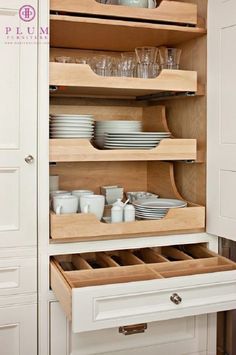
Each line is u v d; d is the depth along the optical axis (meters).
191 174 1.96
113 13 1.70
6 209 1.60
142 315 1.46
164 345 1.83
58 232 1.62
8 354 1.64
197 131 1.89
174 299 1.49
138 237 1.78
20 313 1.64
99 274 1.63
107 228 1.69
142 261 1.83
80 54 2.05
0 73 1.57
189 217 1.81
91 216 1.66
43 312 1.67
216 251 1.89
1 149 1.58
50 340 1.68
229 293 1.57
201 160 1.85
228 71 1.69
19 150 1.59
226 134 1.71
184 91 1.80
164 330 1.83
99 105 2.07
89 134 1.75
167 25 1.76
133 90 1.82
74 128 1.71
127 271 1.66
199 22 1.82
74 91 1.88
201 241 1.87
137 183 2.14
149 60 1.82
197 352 1.89
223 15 1.71
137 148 1.79
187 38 1.90
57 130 1.71
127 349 1.77
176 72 1.77
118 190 2.01
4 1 1.55
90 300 1.40
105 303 1.42
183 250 2.04
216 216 1.79
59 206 1.66
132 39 1.90
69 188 2.03
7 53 1.57
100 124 1.89
